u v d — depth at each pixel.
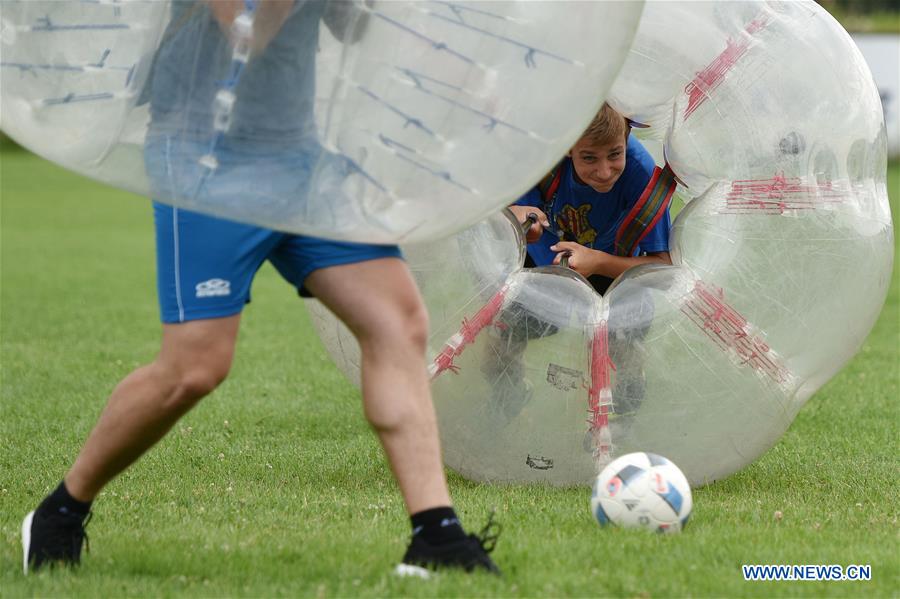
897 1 119.31
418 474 9.69
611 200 15.02
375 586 9.49
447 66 9.88
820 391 20.98
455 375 13.51
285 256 9.92
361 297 9.73
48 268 39.62
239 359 24.38
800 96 13.28
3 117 10.12
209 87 9.55
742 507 13.02
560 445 13.64
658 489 11.62
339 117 9.72
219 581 9.87
